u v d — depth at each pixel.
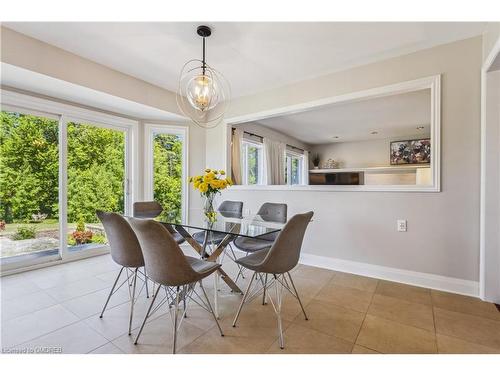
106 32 2.35
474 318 2.01
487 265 2.27
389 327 1.89
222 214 3.06
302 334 1.81
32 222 3.15
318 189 3.28
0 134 2.92
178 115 3.99
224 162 4.17
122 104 3.45
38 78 2.61
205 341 1.73
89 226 3.64
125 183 4.01
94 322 1.94
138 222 1.52
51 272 2.97
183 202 4.32
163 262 1.57
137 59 2.87
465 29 2.25
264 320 1.99
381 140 6.98
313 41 2.45
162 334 1.80
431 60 2.53
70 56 2.72
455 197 2.45
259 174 5.71
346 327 1.89
